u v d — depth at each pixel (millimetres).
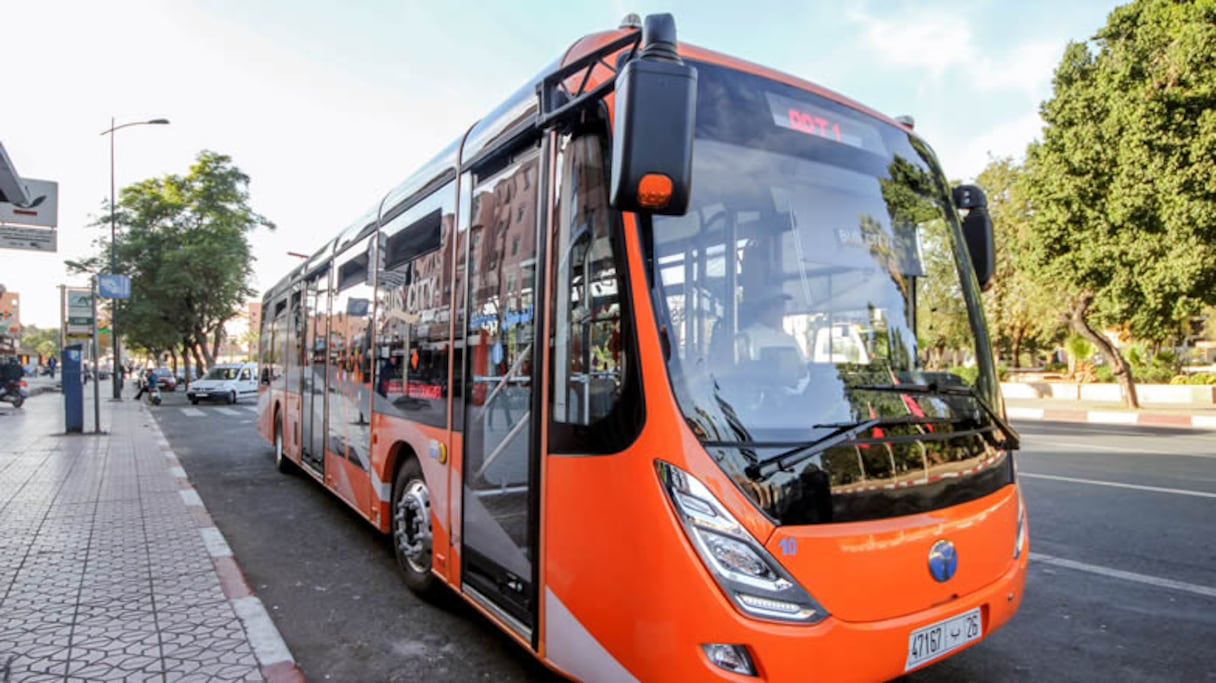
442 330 4207
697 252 2771
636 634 2496
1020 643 3971
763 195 3016
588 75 2875
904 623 2594
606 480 2660
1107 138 15789
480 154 3922
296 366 8539
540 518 3039
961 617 2809
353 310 6168
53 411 20750
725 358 2686
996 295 27266
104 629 3793
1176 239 15031
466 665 3668
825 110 3400
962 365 3436
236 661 3426
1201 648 3885
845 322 3086
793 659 2355
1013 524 3164
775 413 2652
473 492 3699
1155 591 4742
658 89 2314
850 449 2648
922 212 3605
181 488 7836
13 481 8164
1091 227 16578
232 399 26016
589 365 2820
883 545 2602
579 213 2945
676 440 2479
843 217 3244
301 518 6961
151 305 31875
